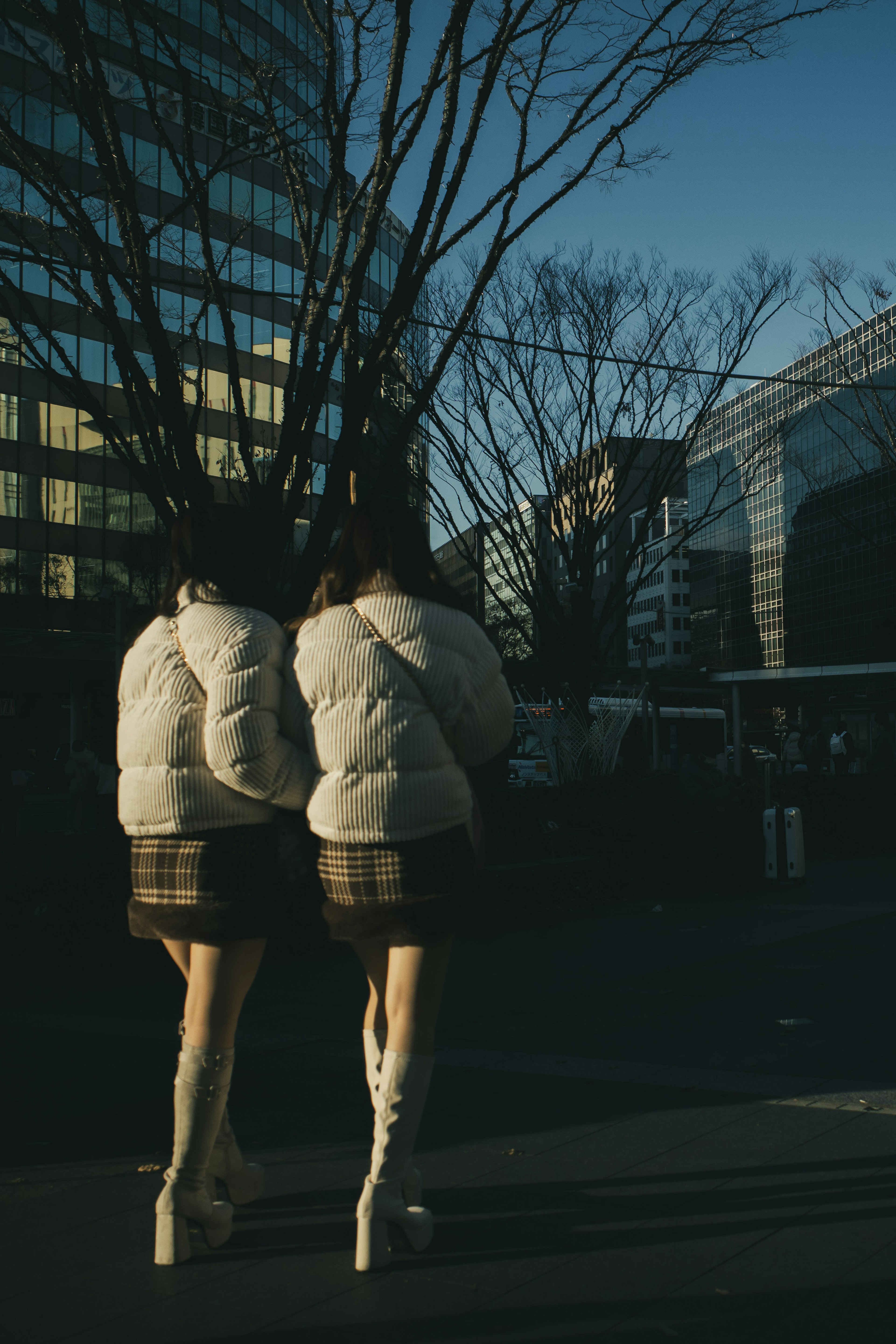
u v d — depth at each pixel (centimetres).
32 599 3341
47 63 831
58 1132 414
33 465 3344
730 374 1620
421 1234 295
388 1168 290
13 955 747
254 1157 379
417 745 284
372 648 288
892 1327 252
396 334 820
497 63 703
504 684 305
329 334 1493
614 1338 250
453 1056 509
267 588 389
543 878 999
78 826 2095
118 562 3525
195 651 295
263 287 2612
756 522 9069
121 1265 296
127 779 303
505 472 1736
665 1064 486
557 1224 312
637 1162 361
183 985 723
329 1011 626
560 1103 432
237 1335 256
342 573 302
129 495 3566
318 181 2162
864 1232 300
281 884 313
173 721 293
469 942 867
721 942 830
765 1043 520
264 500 844
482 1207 327
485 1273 283
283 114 1115
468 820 297
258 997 668
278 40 1198
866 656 7600
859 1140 375
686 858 1156
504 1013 603
